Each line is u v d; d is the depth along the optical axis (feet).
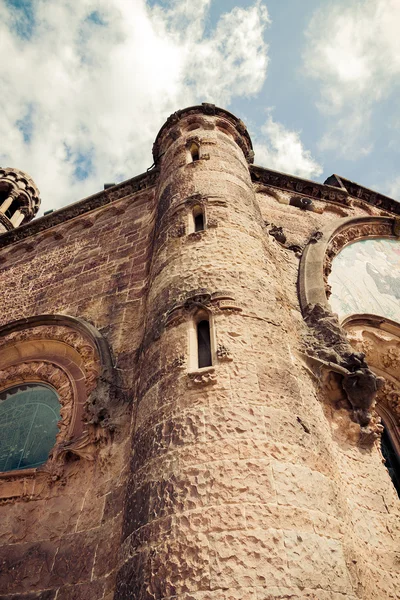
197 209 32.27
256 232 30.42
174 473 16.65
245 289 24.40
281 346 22.20
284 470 16.39
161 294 26.27
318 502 16.11
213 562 13.82
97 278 39.06
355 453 22.18
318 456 18.07
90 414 24.40
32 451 28.27
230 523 14.65
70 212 52.34
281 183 48.75
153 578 14.17
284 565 13.64
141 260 38.32
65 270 43.16
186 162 39.96
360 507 19.88
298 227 42.04
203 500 15.43
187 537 14.65
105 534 19.86
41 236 51.65
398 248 47.03
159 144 51.19
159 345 23.02
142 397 21.45
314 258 35.58
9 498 23.54
